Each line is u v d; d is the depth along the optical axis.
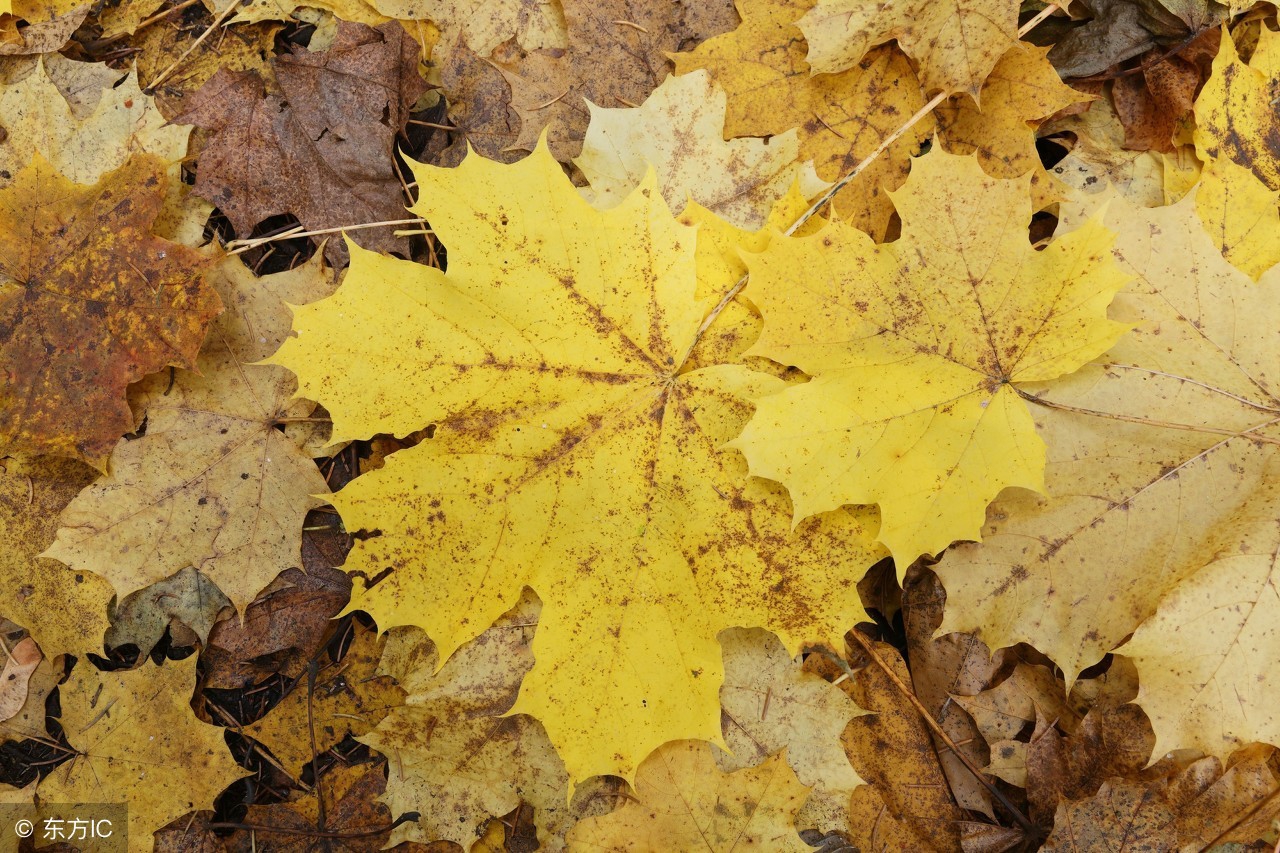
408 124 0.70
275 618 0.69
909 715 0.67
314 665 0.69
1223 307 0.64
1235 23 0.68
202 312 0.66
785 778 0.65
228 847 0.69
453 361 0.64
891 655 0.67
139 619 0.69
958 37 0.66
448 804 0.67
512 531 0.64
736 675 0.67
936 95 0.67
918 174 0.63
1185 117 0.68
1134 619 0.64
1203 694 0.63
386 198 0.69
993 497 0.63
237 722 0.69
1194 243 0.64
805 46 0.68
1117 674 0.66
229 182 0.69
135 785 0.68
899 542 0.63
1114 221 0.64
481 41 0.70
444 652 0.64
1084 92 0.68
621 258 0.64
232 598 0.67
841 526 0.64
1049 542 0.64
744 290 0.65
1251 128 0.66
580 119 0.70
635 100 0.70
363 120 0.68
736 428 0.64
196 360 0.67
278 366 0.68
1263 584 0.63
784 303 0.63
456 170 0.63
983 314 0.63
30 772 0.69
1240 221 0.65
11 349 0.67
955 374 0.63
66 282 0.67
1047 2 0.68
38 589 0.68
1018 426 0.63
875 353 0.63
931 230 0.63
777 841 0.65
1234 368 0.64
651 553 0.64
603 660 0.64
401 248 0.69
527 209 0.63
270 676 0.69
